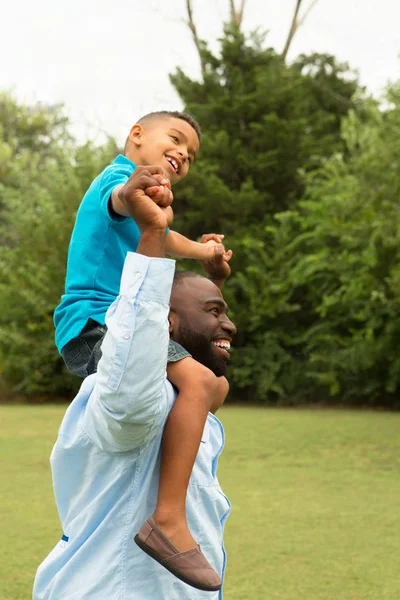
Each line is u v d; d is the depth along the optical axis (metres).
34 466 7.93
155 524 1.81
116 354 1.67
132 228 2.47
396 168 13.91
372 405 15.44
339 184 15.18
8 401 16.98
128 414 1.70
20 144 34.59
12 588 4.02
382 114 15.26
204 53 18.70
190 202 17.61
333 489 6.77
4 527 5.40
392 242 13.36
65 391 17.47
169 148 2.79
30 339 16.86
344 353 14.56
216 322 2.19
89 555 1.87
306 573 4.32
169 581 1.86
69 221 17.41
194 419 1.90
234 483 7.02
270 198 17.84
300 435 10.08
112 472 1.88
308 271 14.80
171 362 1.98
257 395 16.66
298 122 17.69
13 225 19.69
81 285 2.42
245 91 18.33
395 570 4.39
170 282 1.72
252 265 16.62
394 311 13.96
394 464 8.02
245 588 4.04
